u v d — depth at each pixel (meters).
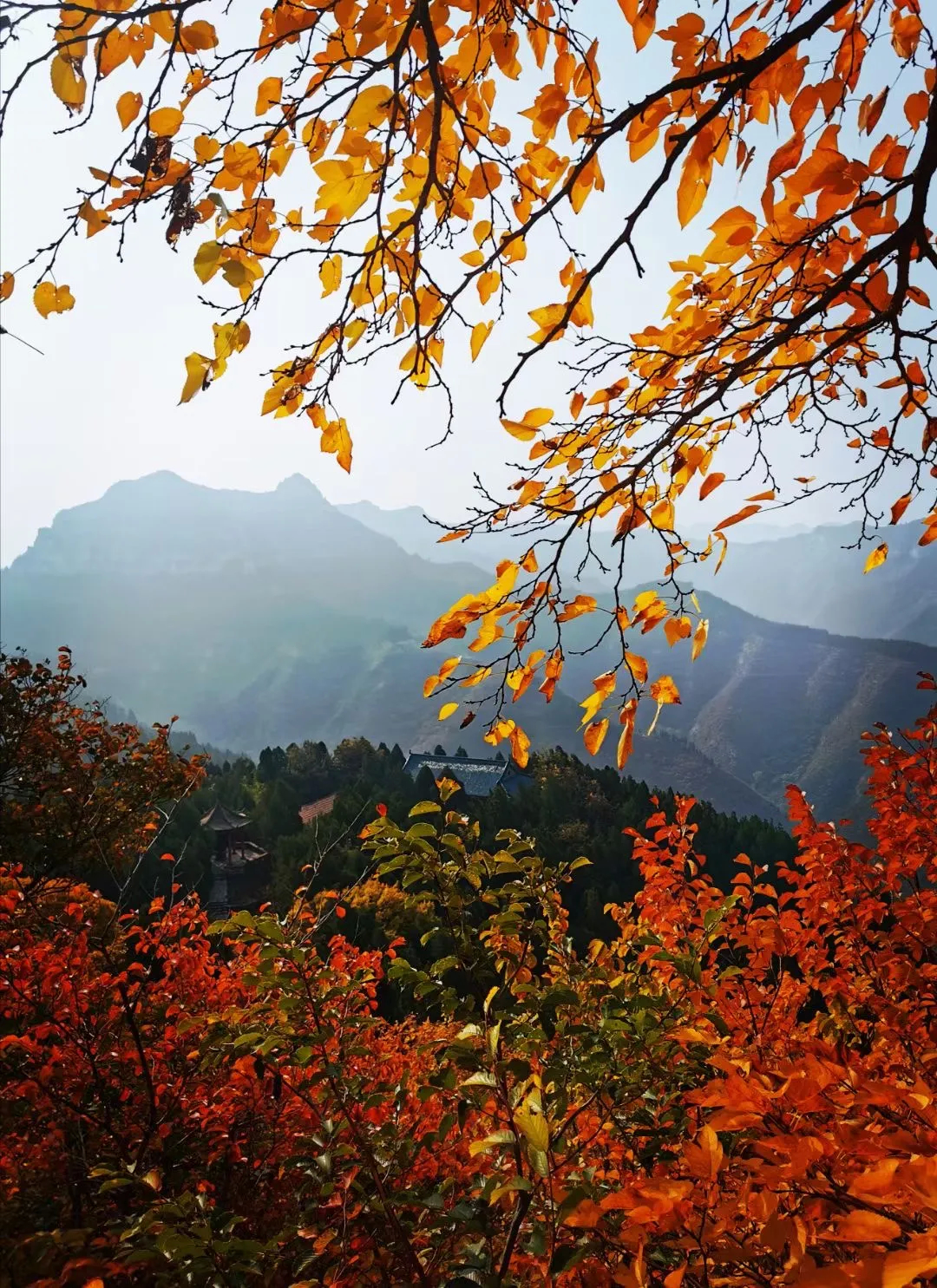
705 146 1.75
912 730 3.85
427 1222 2.27
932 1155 1.05
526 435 2.11
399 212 1.95
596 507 2.11
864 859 3.88
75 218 1.47
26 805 10.05
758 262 2.15
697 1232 1.24
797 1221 1.07
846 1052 2.96
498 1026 2.06
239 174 1.59
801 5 1.90
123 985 4.09
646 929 4.02
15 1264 1.81
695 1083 2.16
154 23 1.42
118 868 10.22
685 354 2.11
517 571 2.06
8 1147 3.48
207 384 1.56
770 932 3.53
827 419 2.71
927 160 1.74
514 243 2.02
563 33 1.74
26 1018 3.88
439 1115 3.24
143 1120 4.09
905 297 2.04
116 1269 1.81
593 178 1.92
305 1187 2.45
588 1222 1.37
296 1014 2.58
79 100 1.42
